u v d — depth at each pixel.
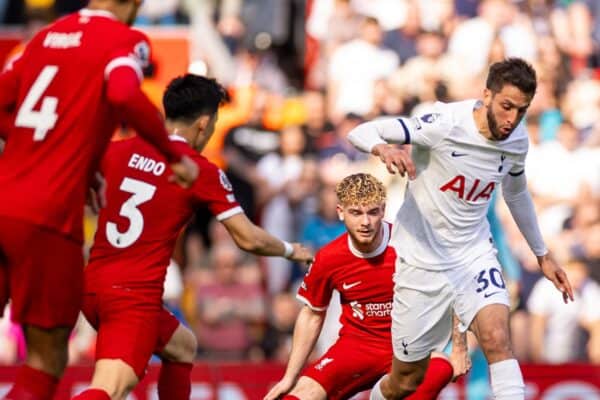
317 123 34.03
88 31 14.68
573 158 33.31
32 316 14.83
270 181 33.09
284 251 17.69
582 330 30.80
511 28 35.78
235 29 36.75
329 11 36.38
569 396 25.23
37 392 14.98
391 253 19.09
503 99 16.56
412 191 17.81
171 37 34.28
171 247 16.88
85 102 14.49
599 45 36.53
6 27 35.91
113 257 16.66
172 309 29.16
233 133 33.88
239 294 30.75
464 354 18.20
